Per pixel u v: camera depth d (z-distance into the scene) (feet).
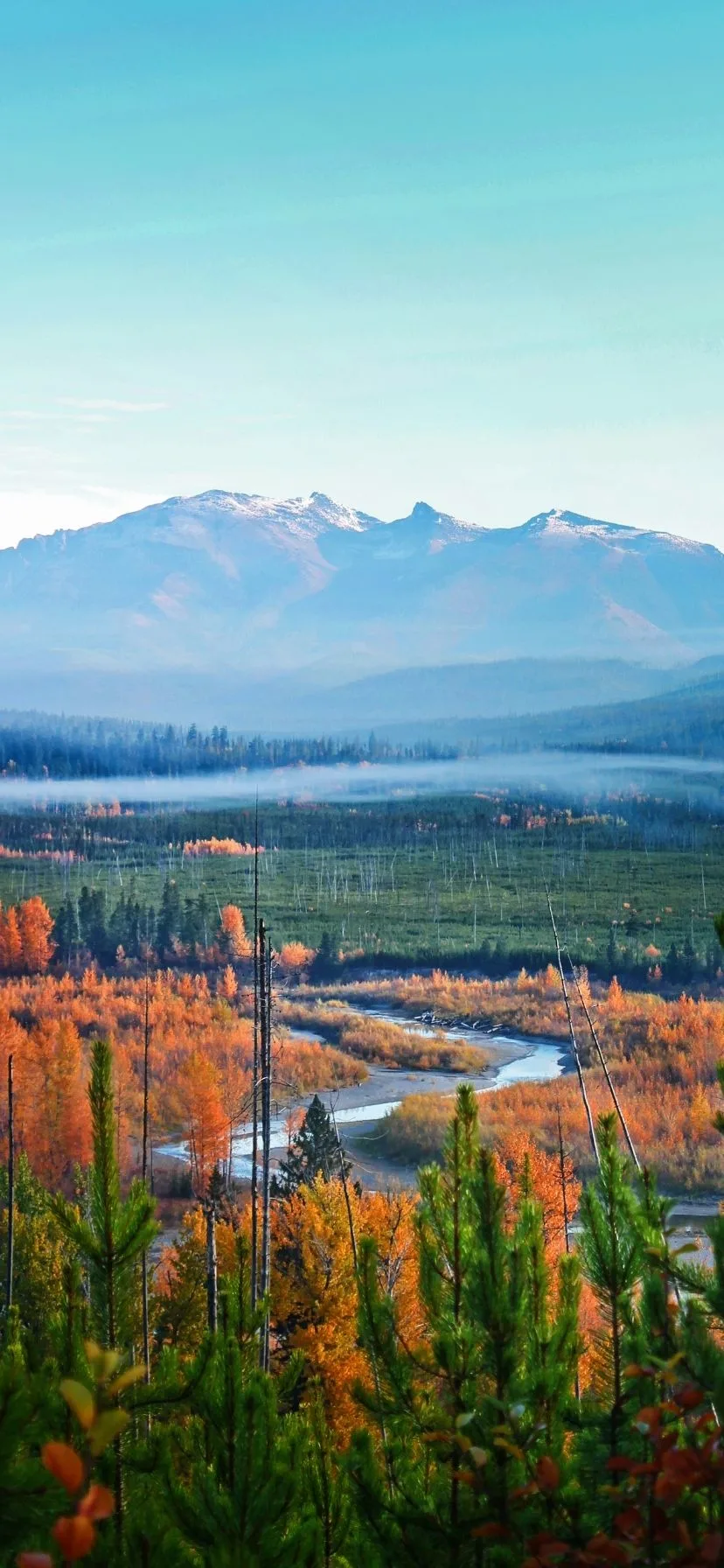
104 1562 15.89
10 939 526.16
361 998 476.13
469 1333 17.75
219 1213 91.91
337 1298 68.64
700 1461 12.99
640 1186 18.19
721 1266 15.20
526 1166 23.57
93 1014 352.49
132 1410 17.66
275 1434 18.48
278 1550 17.46
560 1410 17.13
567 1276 18.45
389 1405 19.04
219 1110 157.38
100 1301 17.76
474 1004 440.45
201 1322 53.36
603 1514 16.19
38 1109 181.78
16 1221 71.41
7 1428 14.08
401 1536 17.60
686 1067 248.73
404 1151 216.54
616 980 431.02
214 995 436.76
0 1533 13.82
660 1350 16.48
